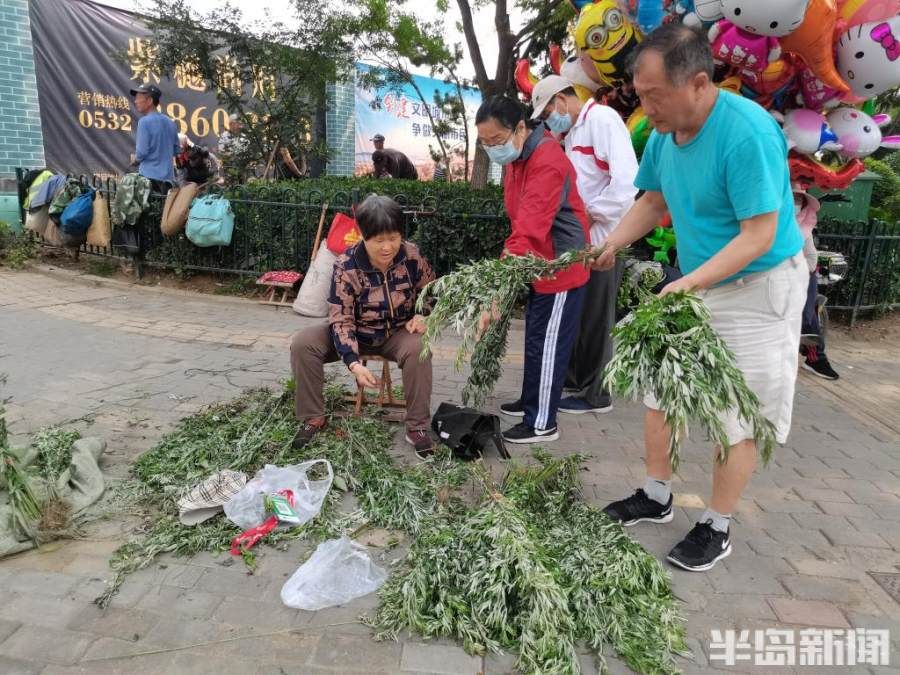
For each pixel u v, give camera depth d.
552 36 10.08
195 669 2.04
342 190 7.89
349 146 14.95
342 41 10.27
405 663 2.10
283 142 10.59
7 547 2.56
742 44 3.71
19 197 8.43
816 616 2.42
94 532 2.74
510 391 4.70
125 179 7.30
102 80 10.21
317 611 2.33
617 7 4.27
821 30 3.51
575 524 2.76
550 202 3.34
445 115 16.19
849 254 6.78
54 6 9.52
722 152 2.26
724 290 2.49
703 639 2.29
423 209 6.72
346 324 3.45
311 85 10.14
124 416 3.92
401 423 3.94
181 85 11.34
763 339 2.45
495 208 6.65
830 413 4.60
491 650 2.15
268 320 6.34
